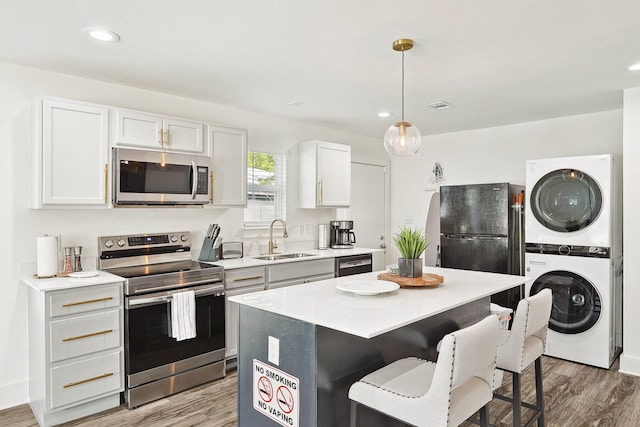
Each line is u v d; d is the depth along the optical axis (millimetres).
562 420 2641
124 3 1972
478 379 1766
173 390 2975
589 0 1933
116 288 2717
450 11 2047
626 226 3369
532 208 3814
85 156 2846
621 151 3992
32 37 2361
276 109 4074
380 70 2928
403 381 1748
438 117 4379
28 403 2859
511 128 4723
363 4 1980
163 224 3533
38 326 2596
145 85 3285
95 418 2631
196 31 2285
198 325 3104
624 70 2916
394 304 1996
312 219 4812
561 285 3664
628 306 3369
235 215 4051
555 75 3023
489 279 2715
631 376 3316
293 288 2418
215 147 3572
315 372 1764
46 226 2941
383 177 5719
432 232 5379
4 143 2773
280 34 2324
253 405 2082
